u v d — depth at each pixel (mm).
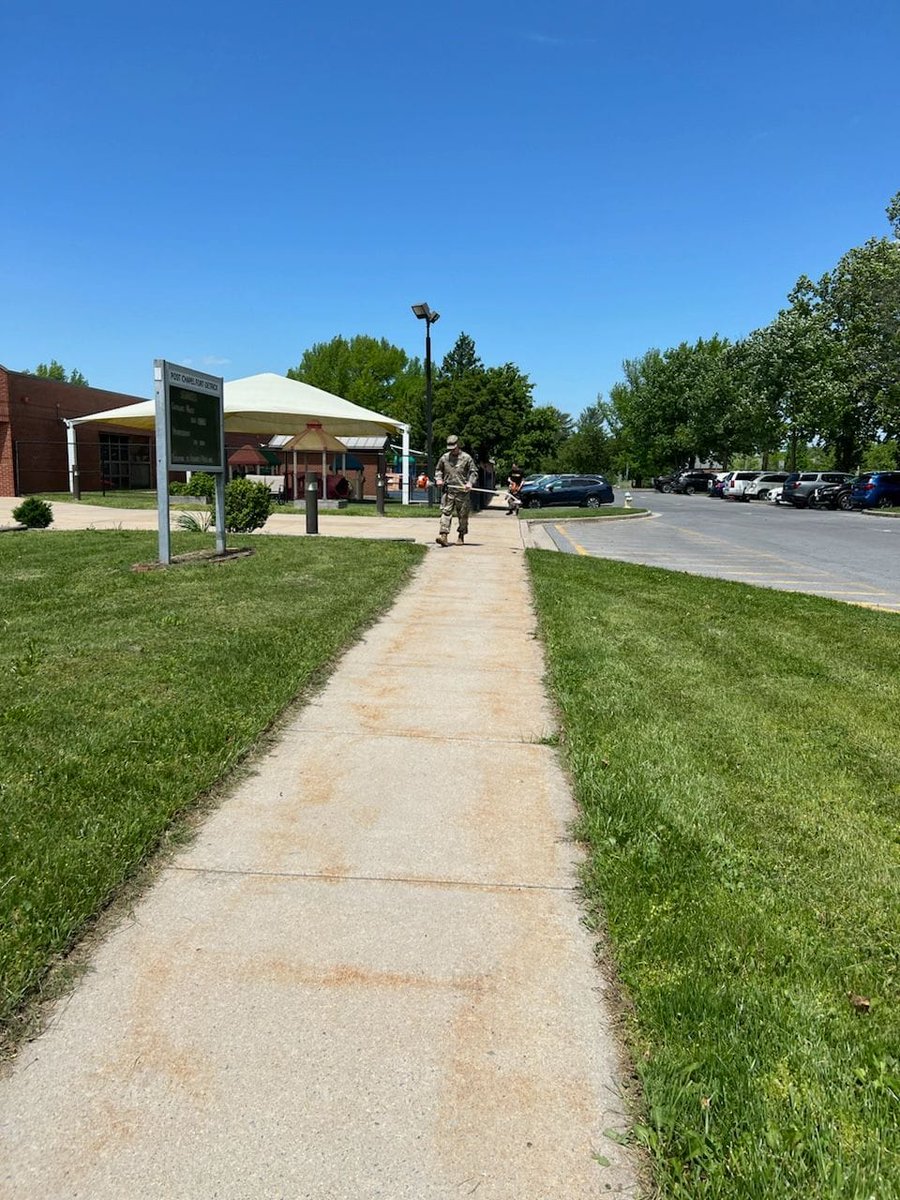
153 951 2785
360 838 3619
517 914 3072
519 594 9828
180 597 8367
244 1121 2102
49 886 2955
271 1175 1950
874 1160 1939
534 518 25016
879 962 2752
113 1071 2260
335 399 28172
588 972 2740
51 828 3363
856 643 7598
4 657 5816
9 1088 2191
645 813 3758
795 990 2564
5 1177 1930
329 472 31281
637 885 3191
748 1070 2213
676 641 7445
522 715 5316
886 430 49188
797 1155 1947
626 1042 2408
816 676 6375
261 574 10148
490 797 4074
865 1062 2268
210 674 5598
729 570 14758
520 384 59438
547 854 3525
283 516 22703
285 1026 2449
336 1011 2520
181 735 4453
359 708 5375
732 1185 1878
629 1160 2014
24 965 2586
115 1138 2045
